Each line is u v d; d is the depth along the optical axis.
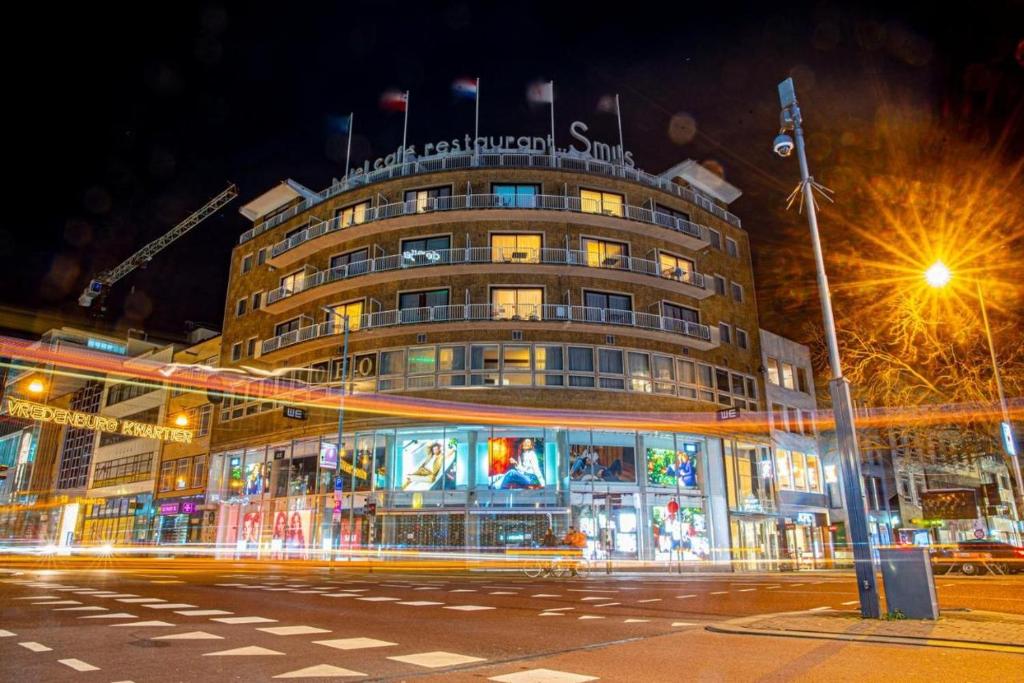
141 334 59.38
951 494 31.53
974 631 8.13
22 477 69.31
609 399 34.56
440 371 34.56
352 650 7.64
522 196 37.62
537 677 6.14
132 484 52.09
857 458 10.36
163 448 49.66
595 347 35.31
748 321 42.91
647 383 35.78
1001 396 24.80
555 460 33.38
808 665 6.60
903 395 28.59
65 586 16.94
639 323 36.81
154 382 52.97
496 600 14.56
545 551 25.92
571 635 9.02
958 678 5.90
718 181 45.31
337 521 29.80
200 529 42.97
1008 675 5.98
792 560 38.19
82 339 66.81
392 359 35.53
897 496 46.78
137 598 13.72
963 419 27.66
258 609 11.97
